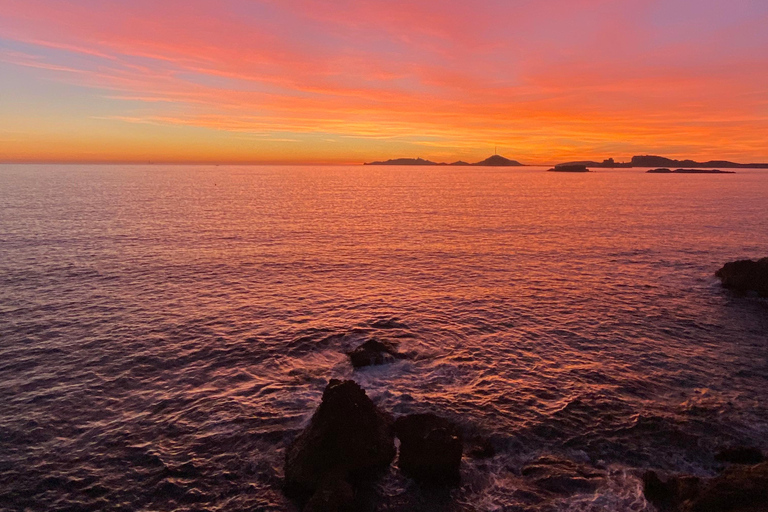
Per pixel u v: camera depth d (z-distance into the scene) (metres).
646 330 27.09
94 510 13.19
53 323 27.03
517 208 98.94
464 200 121.94
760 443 16.23
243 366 22.12
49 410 18.11
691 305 31.66
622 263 44.50
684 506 12.75
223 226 67.69
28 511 13.09
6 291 32.94
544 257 47.25
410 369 21.95
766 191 151.25
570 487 14.05
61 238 54.19
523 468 15.00
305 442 15.08
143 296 32.56
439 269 41.88
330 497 12.88
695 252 49.38
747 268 34.88
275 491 14.08
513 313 29.92
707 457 15.51
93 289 33.97
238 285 35.84
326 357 23.20
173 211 87.06
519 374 21.50
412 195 142.75
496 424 17.38
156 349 23.78
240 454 15.71
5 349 23.41
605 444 16.22
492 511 13.20
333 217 81.25
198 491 14.00
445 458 14.52
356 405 15.61
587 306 31.38
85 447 15.93
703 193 143.38
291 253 48.25
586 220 76.81
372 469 14.75
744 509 12.01
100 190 145.75
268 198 124.69
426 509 13.29
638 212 88.69
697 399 19.31
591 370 21.95
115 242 52.69
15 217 71.31
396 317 28.91
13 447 15.80
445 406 18.64
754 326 27.80
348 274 39.78
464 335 26.16
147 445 16.09
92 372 21.25
